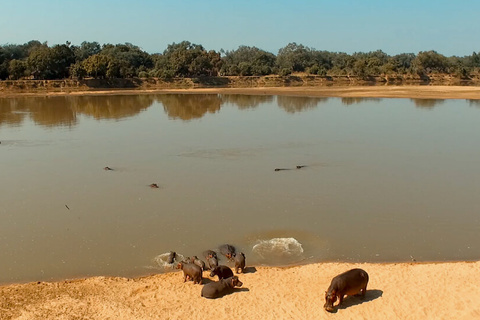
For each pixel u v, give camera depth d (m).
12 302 15.16
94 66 111.50
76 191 26.98
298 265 17.81
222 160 34.34
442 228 21.25
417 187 27.25
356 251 19.06
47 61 109.81
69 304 15.00
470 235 20.48
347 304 14.72
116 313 14.41
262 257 18.48
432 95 86.56
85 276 17.27
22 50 166.25
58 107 71.56
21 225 21.94
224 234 20.73
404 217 22.58
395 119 55.66
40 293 15.80
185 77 126.88
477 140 41.47
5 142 41.97
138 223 22.08
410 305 14.57
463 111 63.19
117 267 17.88
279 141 41.56
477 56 191.38
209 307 14.68
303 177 29.58
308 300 15.01
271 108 69.06
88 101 81.19
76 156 36.00
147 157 35.47
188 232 20.98
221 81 126.19
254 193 26.38
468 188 26.92
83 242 20.08
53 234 20.91
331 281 14.86
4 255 18.91
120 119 57.59
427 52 152.00
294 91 102.12
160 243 19.88
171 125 52.16
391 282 16.05
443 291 15.31
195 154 36.41
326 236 20.50
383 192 26.39
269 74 141.50
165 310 14.57
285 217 22.66
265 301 14.98
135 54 151.25
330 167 32.03
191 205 24.45
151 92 101.00
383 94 89.88
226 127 50.34
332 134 45.16
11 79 108.50
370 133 45.59
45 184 28.42
